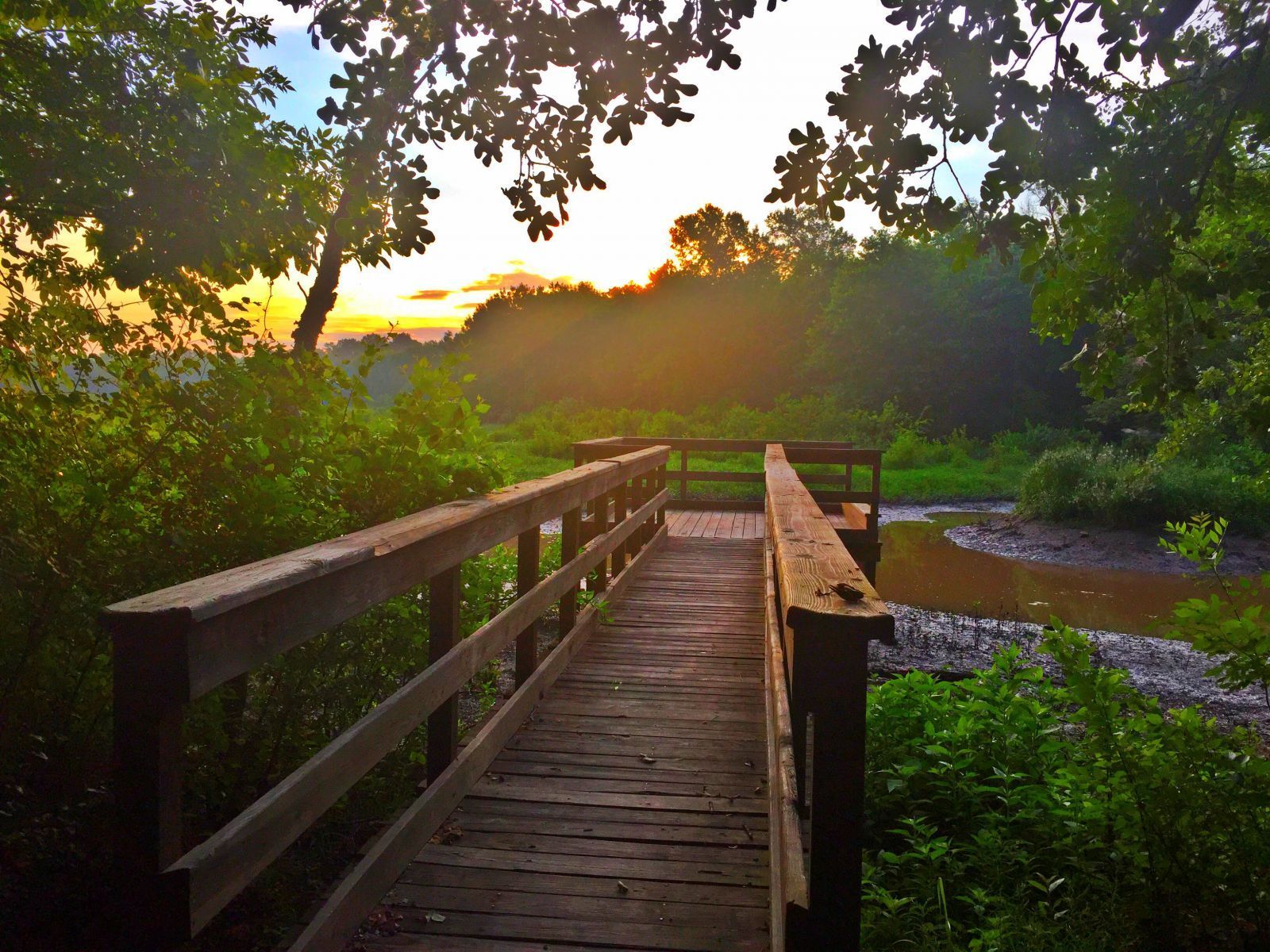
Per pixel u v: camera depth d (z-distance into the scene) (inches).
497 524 152.3
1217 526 174.9
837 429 1360.7
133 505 140.5
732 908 113.1
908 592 542.6
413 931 107.0
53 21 149.6
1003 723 211.0
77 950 99.3
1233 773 161.5
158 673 65.1
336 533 153.9
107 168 149.7
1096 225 156.4
